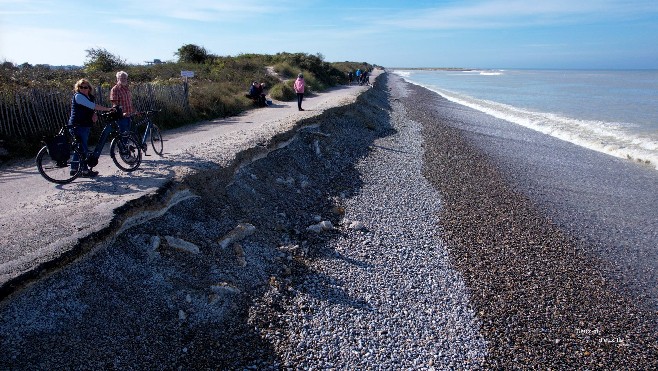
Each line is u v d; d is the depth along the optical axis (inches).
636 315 280.7
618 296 301.9
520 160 698.8
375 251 342.6
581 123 1095.6
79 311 191.2
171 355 197.3
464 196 501.4
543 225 423.5
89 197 272.5
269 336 225.9
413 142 796.6
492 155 729.0
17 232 221.5
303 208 410.6
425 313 266.7
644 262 354.0
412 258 337.7
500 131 1002.1
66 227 226.4
